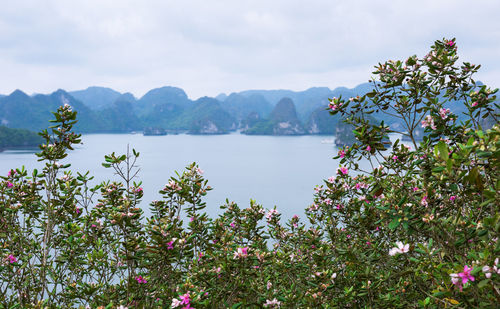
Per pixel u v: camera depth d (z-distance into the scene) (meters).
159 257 3.22
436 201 2.92
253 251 3.39
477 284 2.11
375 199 4.18
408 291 3.43
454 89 4.01
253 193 105.62
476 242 2.61
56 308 3.62
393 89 3.90
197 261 4.03
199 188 4.08
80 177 4.37
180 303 2.79
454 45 4.15
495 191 2.16
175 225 3.46
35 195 4.49
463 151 2.34
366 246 4.26
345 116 3.99
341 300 3.67
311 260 4.45
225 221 5.08
